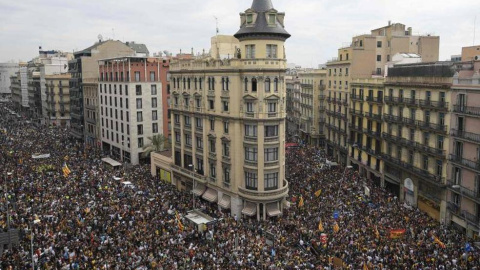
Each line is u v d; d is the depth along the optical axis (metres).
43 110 176.12
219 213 60.12
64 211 53.66
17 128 138.50
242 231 50.72
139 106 97.88
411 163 67.19
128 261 39.38
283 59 58.59
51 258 39.75
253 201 59.25
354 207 58.69
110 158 95.50
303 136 128.12
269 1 59.62
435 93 60.81
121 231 47.59
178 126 75.25
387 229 49.66
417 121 64.88
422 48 97.19
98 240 44.91
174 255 41.28
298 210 58.47
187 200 65.94
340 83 97.88
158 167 84.19
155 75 99.56
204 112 67.00
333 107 102.12
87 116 125.06
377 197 65.69
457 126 56.31
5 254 40.62
